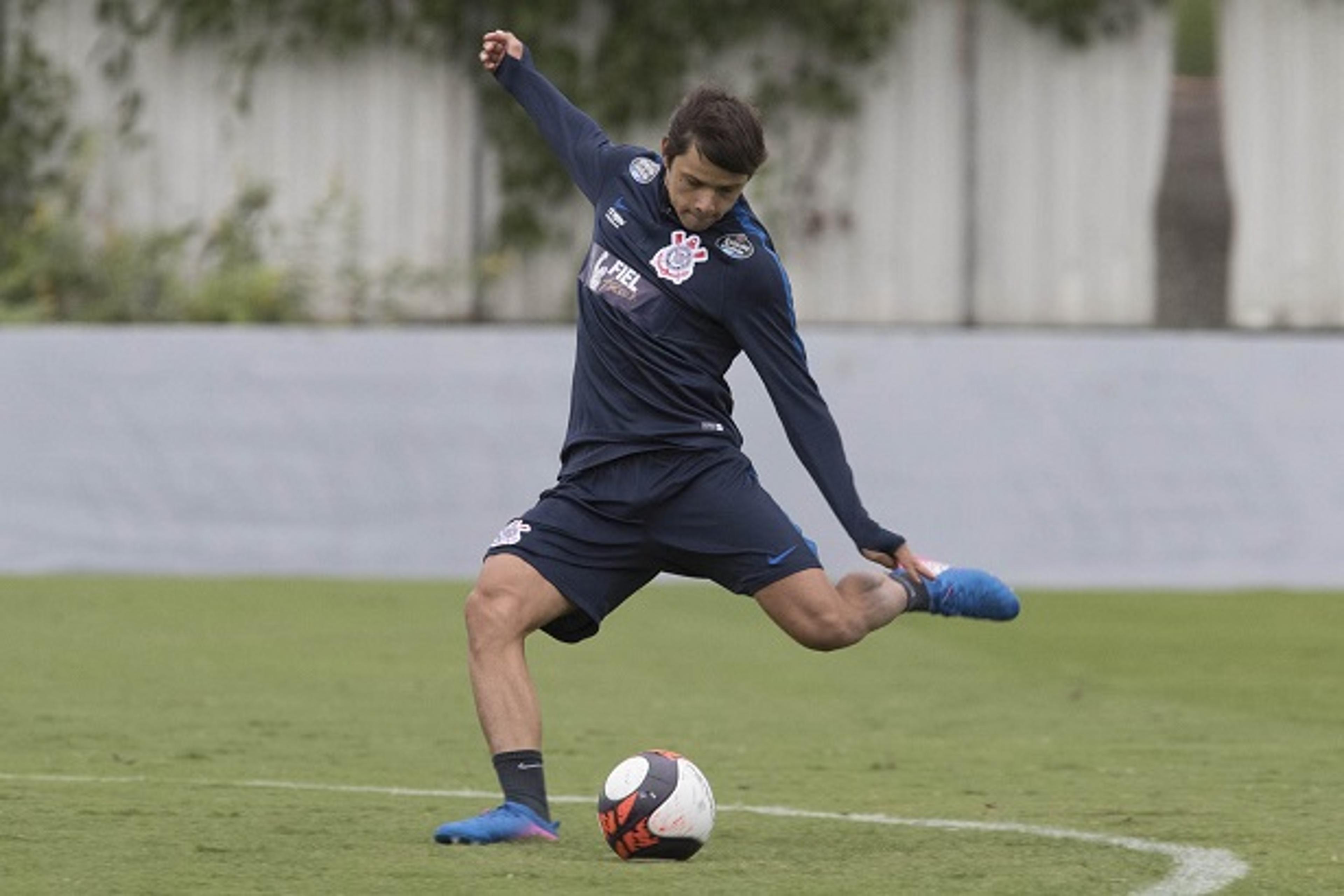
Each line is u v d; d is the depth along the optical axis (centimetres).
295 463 5356
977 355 5262
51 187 7175
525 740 2106
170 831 2197
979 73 6981
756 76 6988
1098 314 7019
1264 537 5288
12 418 5366
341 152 7138
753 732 3256
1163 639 4522
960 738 3200
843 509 2122
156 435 5356
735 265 2092
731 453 2123
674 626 4772
